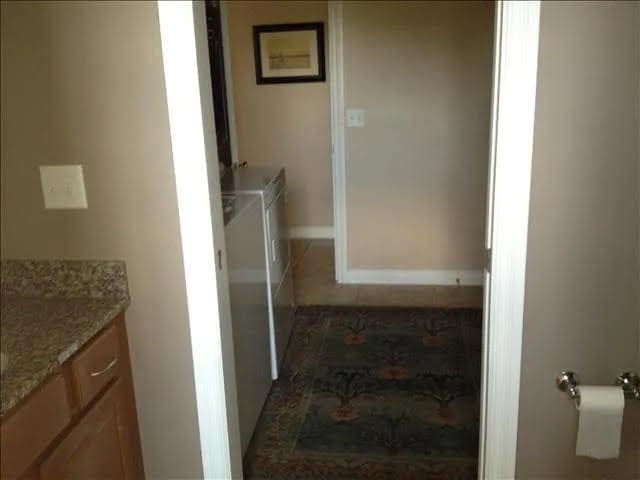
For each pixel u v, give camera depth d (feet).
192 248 5.25
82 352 4.82
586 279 4.95
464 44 12.25
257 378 8.55
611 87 4.56
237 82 16.71
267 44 16.31
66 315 5.11
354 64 12.59
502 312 5.06
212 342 5.50
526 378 5.25
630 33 4.45
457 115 12.62
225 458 5.84
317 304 12.69
